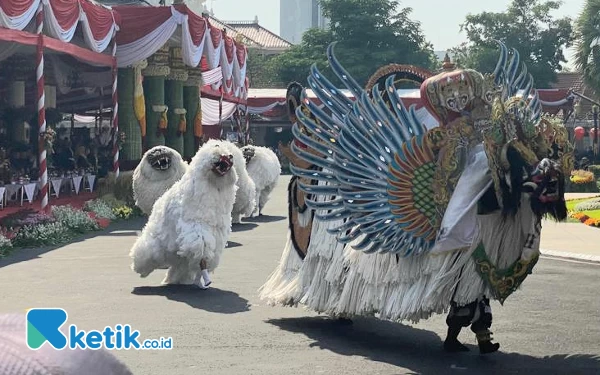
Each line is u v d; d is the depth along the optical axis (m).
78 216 18.67
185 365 7.25
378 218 7.49
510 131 6.99
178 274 11.37
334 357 7.58
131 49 25.03
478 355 7.73
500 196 7.06
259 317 9.27
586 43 39.66
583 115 54.56
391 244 7.43
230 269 12.91
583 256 14.88
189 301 10.19
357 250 7.81
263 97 53.09
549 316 9.59
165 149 18.92
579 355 7.78
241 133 41.94
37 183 22.02
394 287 7.56
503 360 7.57
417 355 7.70
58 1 19.11
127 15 24.98
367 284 7.72
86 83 29.14
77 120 43.00
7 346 2.02
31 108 28.39
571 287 11.62
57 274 12.41
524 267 7.39
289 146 8.70
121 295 10.60
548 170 6.88
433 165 7.36
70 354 2.06
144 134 27.19
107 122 41.25
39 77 18.48
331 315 8.39
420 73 8.29
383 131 7.50
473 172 7.24
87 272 12.59
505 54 8.17
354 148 7.61
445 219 7.19
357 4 67.25
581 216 21.61
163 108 29.00
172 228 11.02
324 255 8.20
